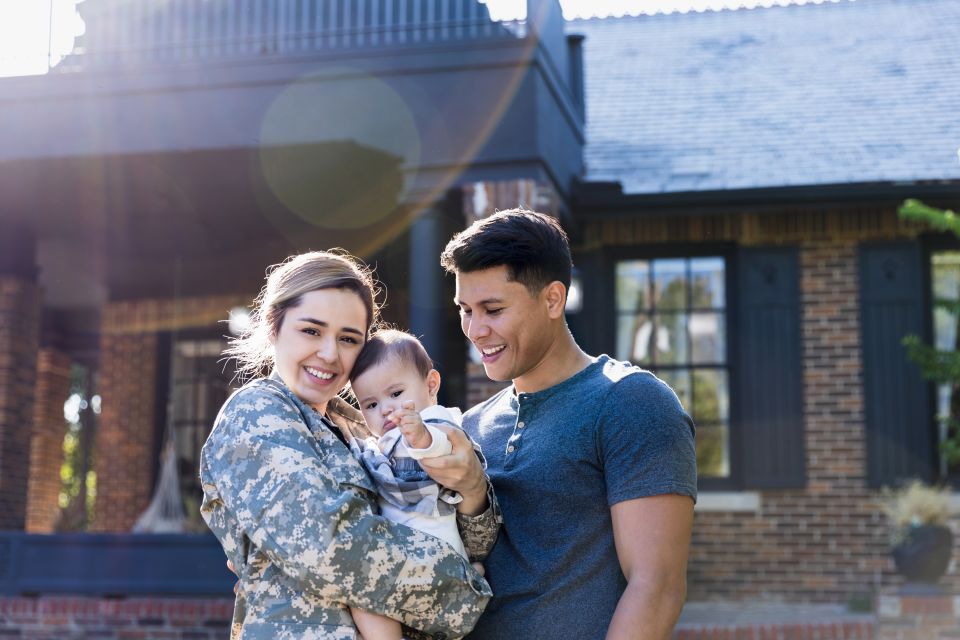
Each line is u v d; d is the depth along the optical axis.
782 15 10.77
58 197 7.61
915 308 8.28
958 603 6.21
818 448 8.25
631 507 2.11
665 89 9.73
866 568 8.04
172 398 9.84
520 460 2.29
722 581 8.20
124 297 10.09
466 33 6.86
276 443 2.13
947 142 8.39
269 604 2.11
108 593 6.90
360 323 2.39
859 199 8.06
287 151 6.65
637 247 8.67
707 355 8.55
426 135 6.57
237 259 9.38
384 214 7.89
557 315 2.34
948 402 8.30
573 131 8.29
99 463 9.90
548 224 2.33
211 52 7.30
